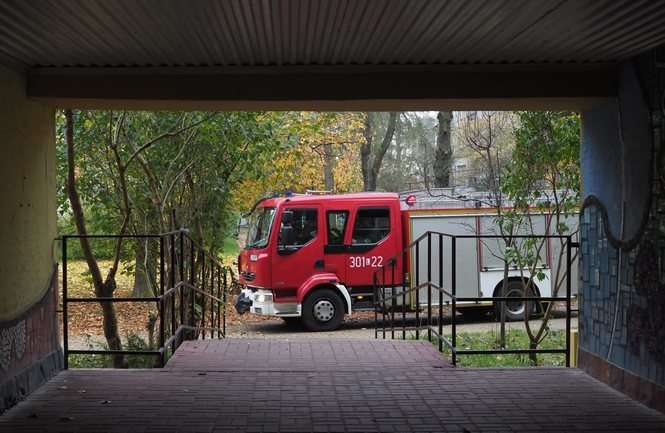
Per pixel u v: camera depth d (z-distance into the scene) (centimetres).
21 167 670
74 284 2134
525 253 1229
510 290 1641
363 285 1614
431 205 1648
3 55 638
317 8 530
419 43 632
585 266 776
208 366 759
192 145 1277
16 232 650
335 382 693
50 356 720
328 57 689
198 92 727
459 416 586
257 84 729
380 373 730
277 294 1580
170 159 1278
